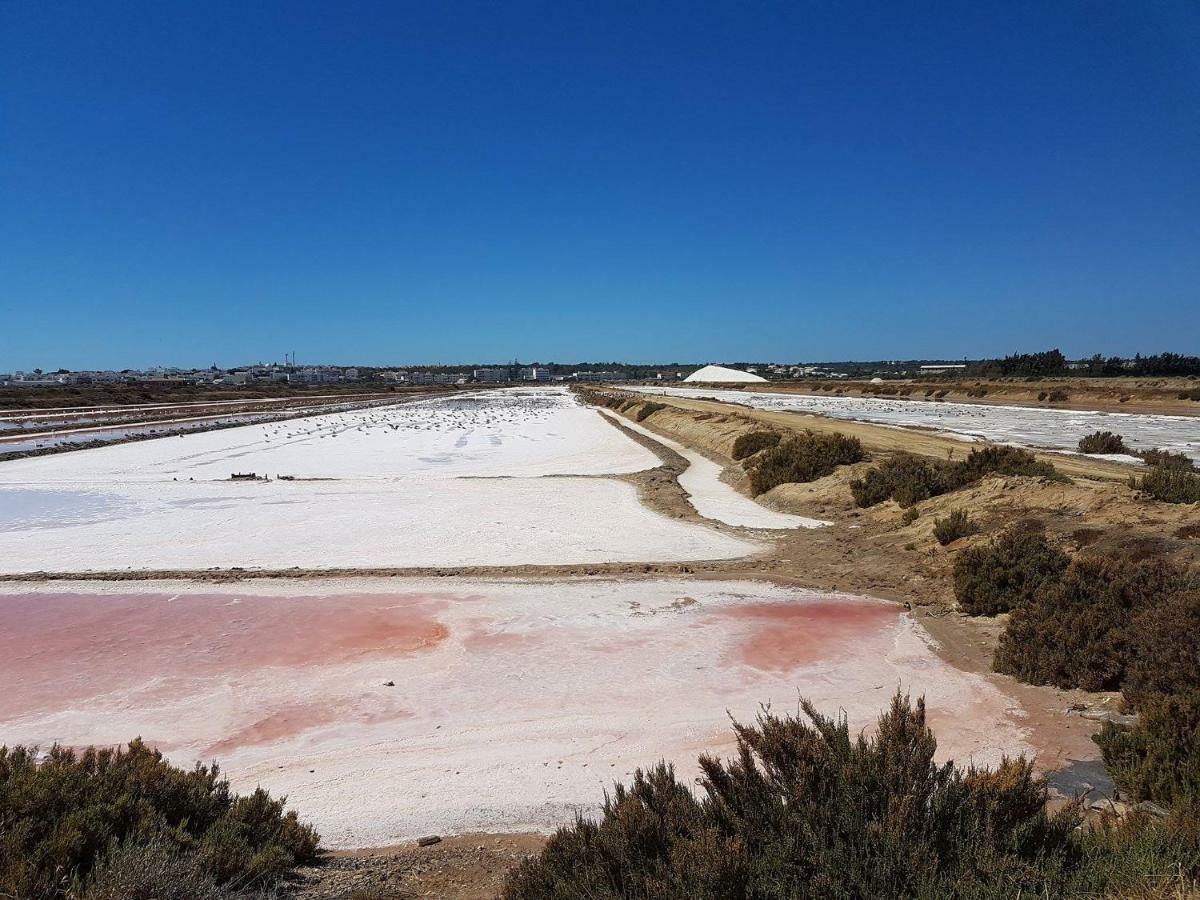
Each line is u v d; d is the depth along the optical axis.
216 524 20.78
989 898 3.40
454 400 121.56
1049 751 6.92
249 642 11.08
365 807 6.52
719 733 7.74
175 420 69.19
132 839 4.58
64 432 55.66
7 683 9.63
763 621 11.52
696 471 30.89
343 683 9.47
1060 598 9.46
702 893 3.45
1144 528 12.40
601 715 8.30
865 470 22.09
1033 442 34.34
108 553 17.44
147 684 9.53
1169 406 57.53
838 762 4.12
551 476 29.66
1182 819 4.12
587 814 6.27
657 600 12.78
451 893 4.96
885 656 9.86
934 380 105.88
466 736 7.90
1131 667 7.99
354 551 17.17
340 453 41.12
